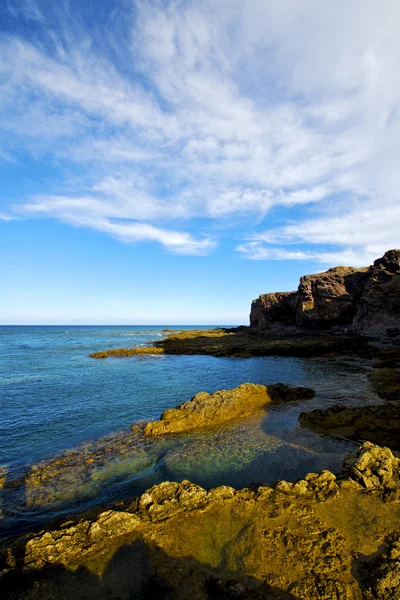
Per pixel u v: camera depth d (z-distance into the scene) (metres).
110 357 37.28
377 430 10.52
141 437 11.45
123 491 7.70
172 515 5.69
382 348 32.88
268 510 5.69
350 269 57.31
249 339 52.00
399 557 4.38
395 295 41.12
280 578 4.21
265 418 12.78
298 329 60.72
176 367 28.81
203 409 13.09
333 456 8.93
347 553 4.58
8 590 4.27
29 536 5.60
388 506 5.73
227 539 5.04
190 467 8.68
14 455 10.13
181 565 4.56
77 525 5.53
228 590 4.06
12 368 28.36
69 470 9.00
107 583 4.30
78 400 16.86
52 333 110.94
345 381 19.58
